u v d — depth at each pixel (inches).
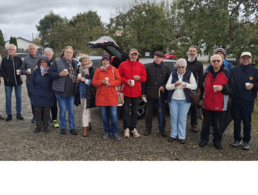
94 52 656.4
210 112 145.7
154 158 130.2
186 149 143.9
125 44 489.7
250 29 306.5
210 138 164.7
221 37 303.6
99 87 153.4
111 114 154.0
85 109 161.6
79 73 161.0
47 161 124.5
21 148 140.8
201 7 294.5
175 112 153.9
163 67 163.5
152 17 475.5
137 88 159.9
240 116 145.7
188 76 151.8
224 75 138.2
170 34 450.6
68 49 160.2
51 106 170.6
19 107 200.8
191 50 167.8
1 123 190.1
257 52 284.8
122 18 488.7
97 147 143.9
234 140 150.9
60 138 158.4
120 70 161.5
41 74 164.1
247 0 303.1
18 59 195.2
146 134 166.4
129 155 133.5
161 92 162.4
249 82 140.6
